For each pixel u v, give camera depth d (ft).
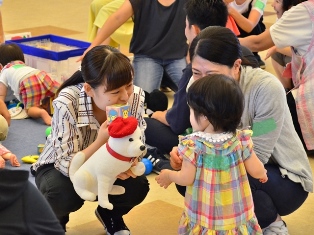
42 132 11.89
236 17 13.60
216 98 6.12
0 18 15.25
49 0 27.91
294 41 10.14
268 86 7.20
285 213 7.80
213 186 6.42
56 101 7.07
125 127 6.57
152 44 12.71
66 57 12.87
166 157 10.07
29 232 4.11
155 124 9.80
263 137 7.27
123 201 7.55
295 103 10.57
